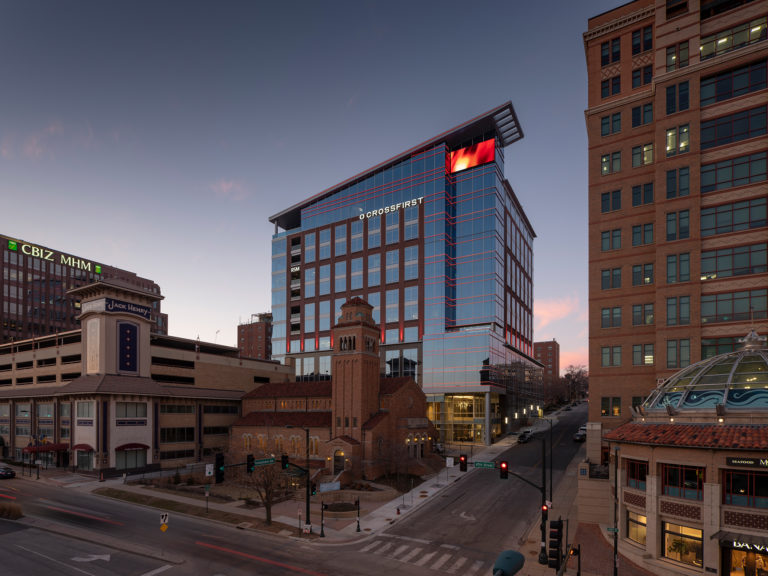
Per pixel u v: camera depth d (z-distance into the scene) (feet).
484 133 339.77
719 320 134.92
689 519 90.99
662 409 106.83
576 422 368.68
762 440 84.02
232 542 115.55
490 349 303.89
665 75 149.59
